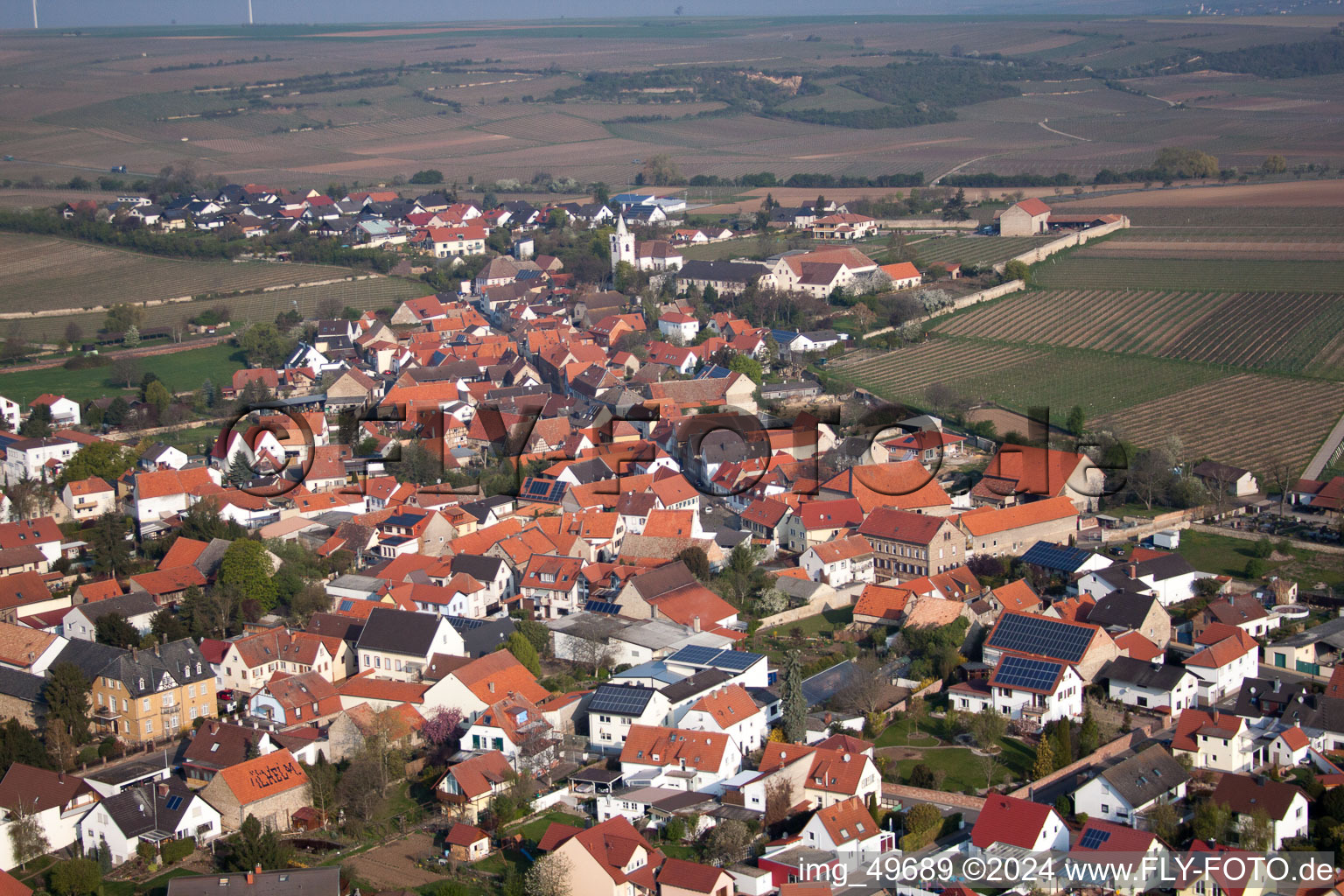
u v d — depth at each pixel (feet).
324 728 572.92
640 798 510.99
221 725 553.64
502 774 524.52
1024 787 520.83
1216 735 538.47
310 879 454.40
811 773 513.86
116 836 498.28
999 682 587.68
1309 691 584.81
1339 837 471.62
